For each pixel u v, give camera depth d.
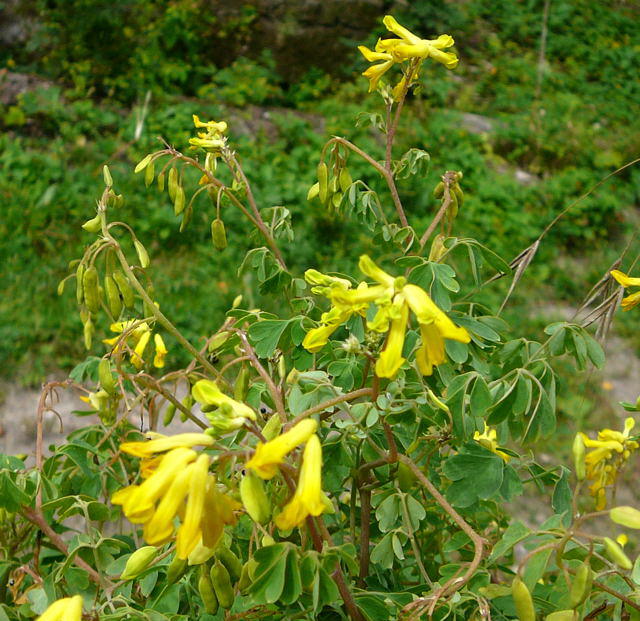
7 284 0.63
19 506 0.18
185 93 0.96
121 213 0.71
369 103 0.96
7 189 0.71
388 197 0.80
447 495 0.19
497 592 0.17
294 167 0.82
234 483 0.18
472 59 1.13
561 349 0.21
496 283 0.71
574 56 1.19
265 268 0.25
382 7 1.07
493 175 0.87
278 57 1.03
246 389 0.21
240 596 0.19
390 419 0.19
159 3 1.00
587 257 0.81
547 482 0.21
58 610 0.14
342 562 0.21
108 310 0.23
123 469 0.23
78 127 0.82
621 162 0.93
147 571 0.18
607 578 0.18
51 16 0.92
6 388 0.56
